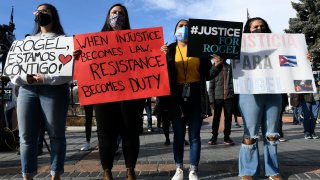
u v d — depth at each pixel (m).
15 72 4.03
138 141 4.19
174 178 4.32
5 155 6.68
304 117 9.06
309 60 4.46
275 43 4.50
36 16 4.09
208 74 4.42
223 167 5.05
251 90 4.28
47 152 6.83
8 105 7.53
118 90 4.18
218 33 4.25
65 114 4.00
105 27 4.45
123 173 4.74
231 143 7.78
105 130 4.11
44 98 3.89
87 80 4.19
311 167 5.04
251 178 4.27
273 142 4.30
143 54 4.31
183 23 4.55
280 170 4.86
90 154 6.44
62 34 4.33
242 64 4.38
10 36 6.98
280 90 4.30
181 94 4.35
